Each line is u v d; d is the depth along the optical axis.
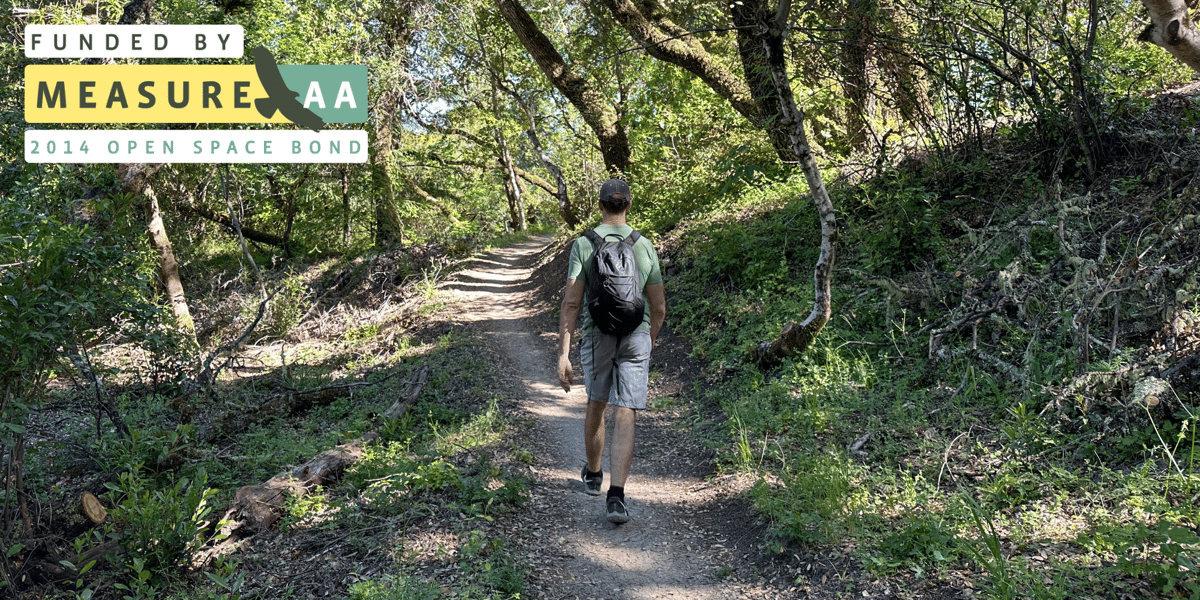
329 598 3.42
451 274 16.36
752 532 3.86
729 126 12.50
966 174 7.34
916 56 7.36
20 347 3.99
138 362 8.02
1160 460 3.62
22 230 4.19
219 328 13.98
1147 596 2.71
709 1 7.64
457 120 25.05
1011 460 3.94
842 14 6.86
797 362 6.21
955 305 5.95
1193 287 4.47
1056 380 4.52
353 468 5.00
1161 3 3.71
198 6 13.73
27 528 4.52
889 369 5.68
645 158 14.34
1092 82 6.64
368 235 22.22
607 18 14.73
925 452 4.34
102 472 5.87
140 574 3.65
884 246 7.18
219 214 21.36
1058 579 2.83
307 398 7.86
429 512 4.15
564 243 17.16
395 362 9.70
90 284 4.58
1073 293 4.70
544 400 7.20
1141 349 4.44
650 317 4.05
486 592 3.29
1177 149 6.15
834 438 4.82
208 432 6.93
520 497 4.43
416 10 18.84
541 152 25.61
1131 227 5.46
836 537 3.49
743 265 8.55
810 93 9.66
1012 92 7.15
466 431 5.84
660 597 3.42
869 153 9.52
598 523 4.19
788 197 9.60
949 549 3.20
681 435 5.81
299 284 14.52
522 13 15.62
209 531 4.45
